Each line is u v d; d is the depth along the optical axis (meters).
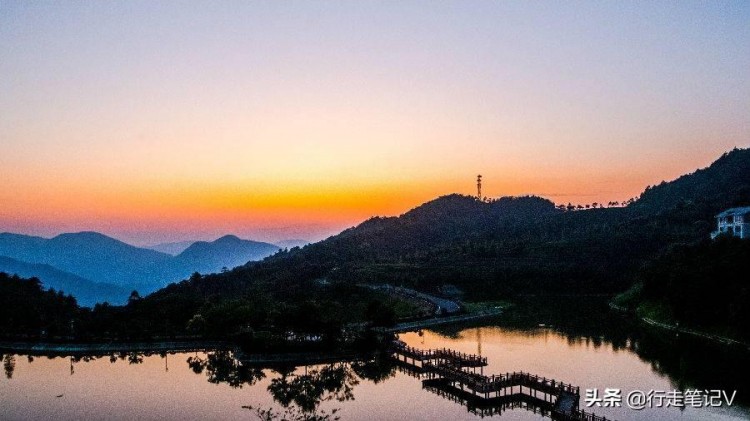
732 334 123.56
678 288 142.50
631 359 114.56
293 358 119.56
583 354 121.00
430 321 167.25
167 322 146.25
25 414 85.44
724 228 189.00
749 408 80.81
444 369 98.06
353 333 133.50
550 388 84.75
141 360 124.56
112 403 90.81
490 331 153.25
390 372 111.75
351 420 81.25
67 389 99.62
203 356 128.12
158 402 91.44
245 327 134.38
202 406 89.06
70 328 144.50
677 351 120.00
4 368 116.94
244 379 106.81
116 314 152.75
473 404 87.75
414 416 82.44
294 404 89.69
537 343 135.00
